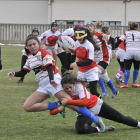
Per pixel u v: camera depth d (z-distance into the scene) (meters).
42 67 16.38
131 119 16.80
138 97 26.53
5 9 107.75
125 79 31.64
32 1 107.31
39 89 16.69
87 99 15.90
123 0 99.00
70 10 100.75
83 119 16.20
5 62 53.31
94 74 22.19
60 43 23.20
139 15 99.12
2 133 16.39
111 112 16.22
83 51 21.30
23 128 17.41
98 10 100.12
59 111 16.02
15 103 23.92
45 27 91.12
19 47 81.00
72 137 15.57
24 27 92.25
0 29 92.62
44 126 17.86
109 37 25.45
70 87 15.64
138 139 15.26
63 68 34.88
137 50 30.62
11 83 33.81
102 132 16.53
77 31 20.98
